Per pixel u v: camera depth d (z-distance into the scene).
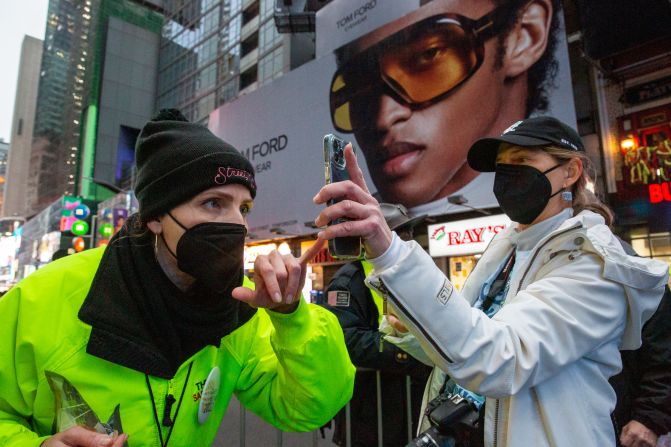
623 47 6.92
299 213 12.27
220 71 31.97
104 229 16.23
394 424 2.15
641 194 7.04
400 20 10.58
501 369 0.87
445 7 9.74
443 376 1.44
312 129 12.33
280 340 1.09
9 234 74.19
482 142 1.42
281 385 1.18
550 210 1.33
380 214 0.83
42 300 1.00
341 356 1.18
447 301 0.87
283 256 0.96
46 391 0.97
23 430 0.93
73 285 1.04
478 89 8.85
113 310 1.00
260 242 14.09
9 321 0.99
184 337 1.06
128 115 45.50
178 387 1.06
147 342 1.02
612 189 7.37
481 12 9.01
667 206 6.72
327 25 13.04
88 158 43.16
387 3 11.55
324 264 12.05
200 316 1.06
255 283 0.95
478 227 8.39
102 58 45.00
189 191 1.02
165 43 45.28
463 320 0.87
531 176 1.32
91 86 44.53
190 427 1.09
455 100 9.20
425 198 9.37
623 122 7.41
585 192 1.35
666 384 1.79
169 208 1.04
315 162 12.19
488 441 1.07
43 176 65.50
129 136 45.41
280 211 12.72
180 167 1.03
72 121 56.94
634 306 1.01
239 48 29.66
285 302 0.97
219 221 1.07
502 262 1.50
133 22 48.84
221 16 33.22
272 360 1.29
